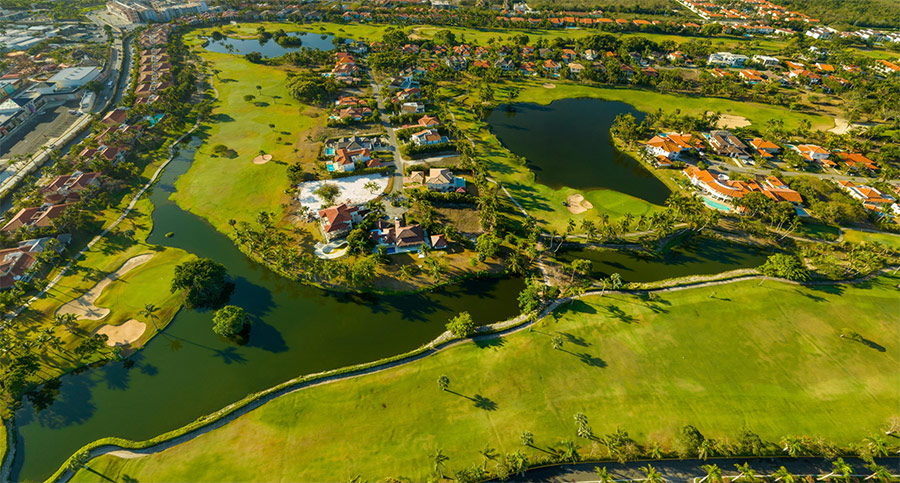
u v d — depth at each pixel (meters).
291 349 88.56
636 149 169.00
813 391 79.19
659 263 112.94
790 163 153.62
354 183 141.88
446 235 115.94
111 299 98.19
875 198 130.00
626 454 67.31
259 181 142.12
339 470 67.56
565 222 127.62
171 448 70.25
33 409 76.94
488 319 96.25
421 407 76.81
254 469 67.56
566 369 83.56
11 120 171.12
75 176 133.25
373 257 109.50
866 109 182.38
